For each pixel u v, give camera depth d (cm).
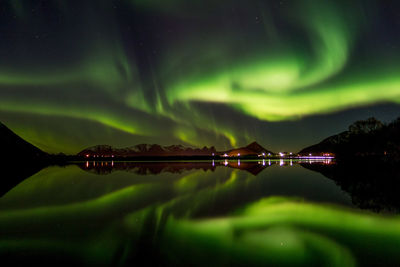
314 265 760
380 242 944
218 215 1366
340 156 9644
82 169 5438
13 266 761
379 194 1984
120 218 1306
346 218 1291
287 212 1430
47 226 1167
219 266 751
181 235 1038
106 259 803
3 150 12325
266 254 842
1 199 1864
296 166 6162
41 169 5453
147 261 787
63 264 771
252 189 2303
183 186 2517
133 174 4003
